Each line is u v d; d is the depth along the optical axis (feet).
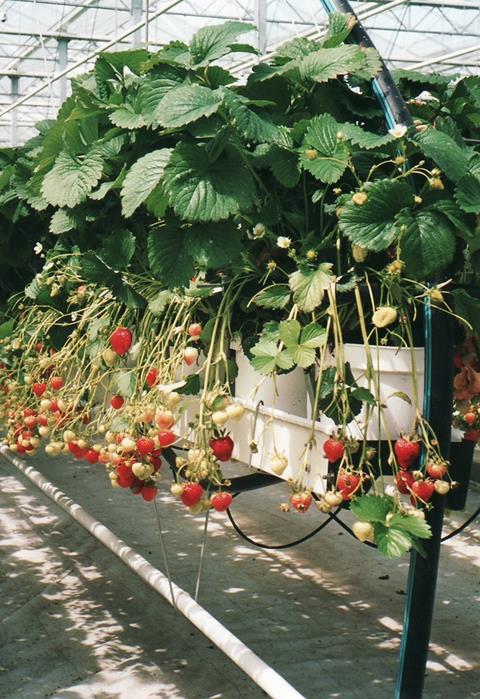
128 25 37.11
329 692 8.95
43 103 52.34
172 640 10.28
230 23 6.71
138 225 8.55
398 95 6.40
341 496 5.72
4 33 39.32
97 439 13.55
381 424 6.38
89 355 8.67
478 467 17.88
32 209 11.77
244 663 6.72
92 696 8.89
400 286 6.07
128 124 7.25
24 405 9.61
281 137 6.32
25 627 10.64
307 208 6.64
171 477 18.66
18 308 11.98
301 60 6.67
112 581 12.30
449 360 6.24
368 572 12.87
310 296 5.91
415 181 6.19
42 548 13.79
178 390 6.73
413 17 34.06
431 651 10.09
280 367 6.16
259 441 6.97
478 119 7.61
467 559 13.42
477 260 6.80
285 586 12.21
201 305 7.55
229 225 6.27
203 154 6.06
